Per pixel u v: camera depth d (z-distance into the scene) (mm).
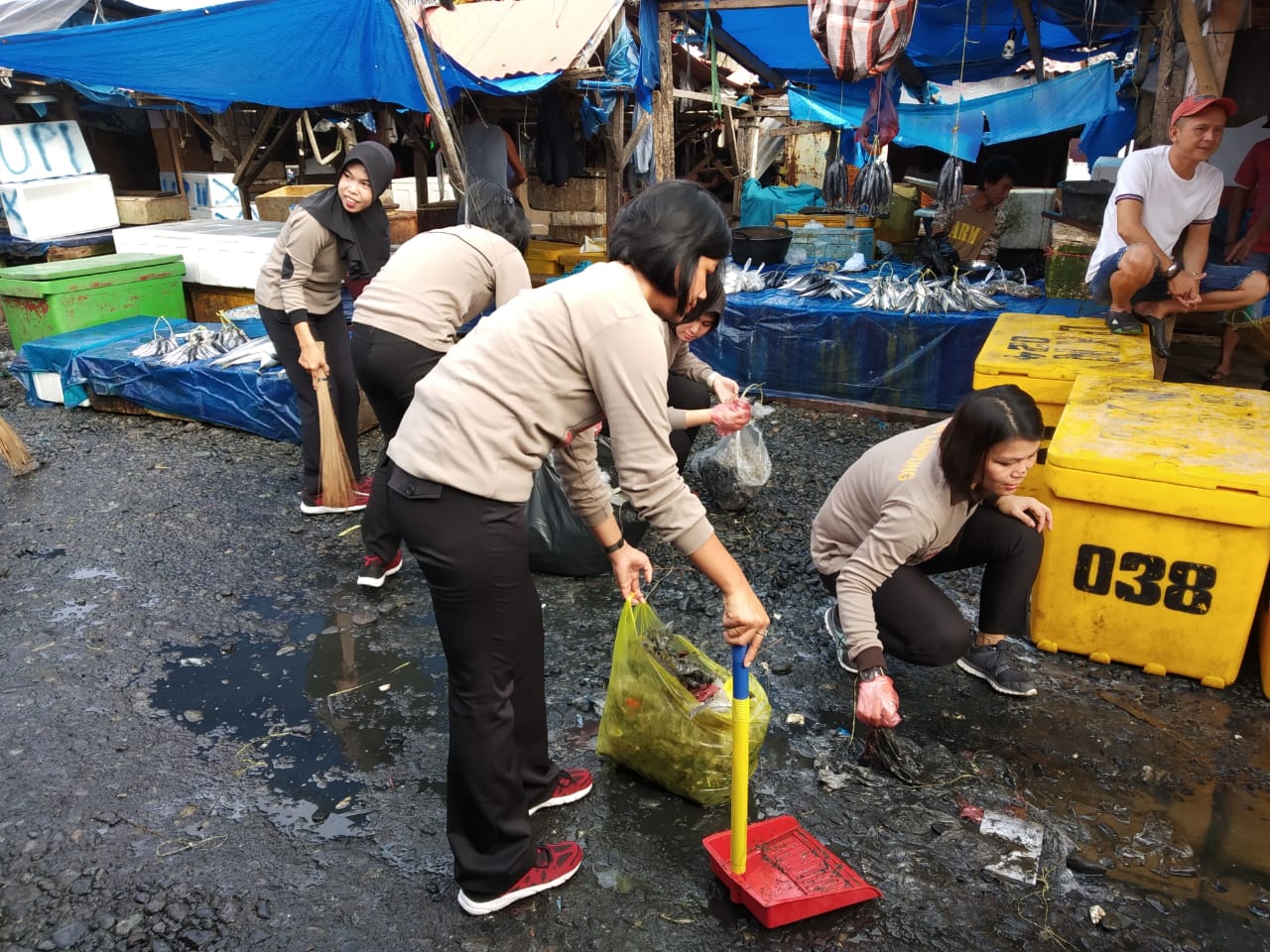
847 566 2590
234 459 5207
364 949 2070
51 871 2297
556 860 2242
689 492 1824
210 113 8914
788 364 6074
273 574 3895
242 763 2711
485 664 1933
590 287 1743
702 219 1706
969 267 7000
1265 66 4828
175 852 2357
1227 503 2773
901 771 2607
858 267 7172
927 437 2676
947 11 7559
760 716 2469
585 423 1895
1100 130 7676
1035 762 2697
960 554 2896
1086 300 6055
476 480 1797
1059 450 2994
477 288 3512
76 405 6082
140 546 4137
